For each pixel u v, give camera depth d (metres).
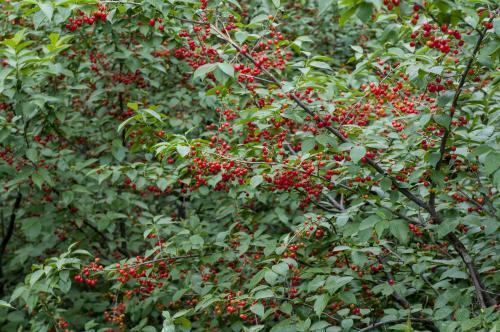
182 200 4.45
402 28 3.00
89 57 4.12
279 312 3.24
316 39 5.06
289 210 4.05
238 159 3.10
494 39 2.77
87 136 4.25
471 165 3.09
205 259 3.34
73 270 3.29
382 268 3.35
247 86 3.16
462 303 2.99
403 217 3.06
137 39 3.70
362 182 3.08
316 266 3.33
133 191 4.31
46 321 3.46
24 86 3.43
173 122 4.06
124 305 3.53
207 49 3.12
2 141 3.62
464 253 3.05
